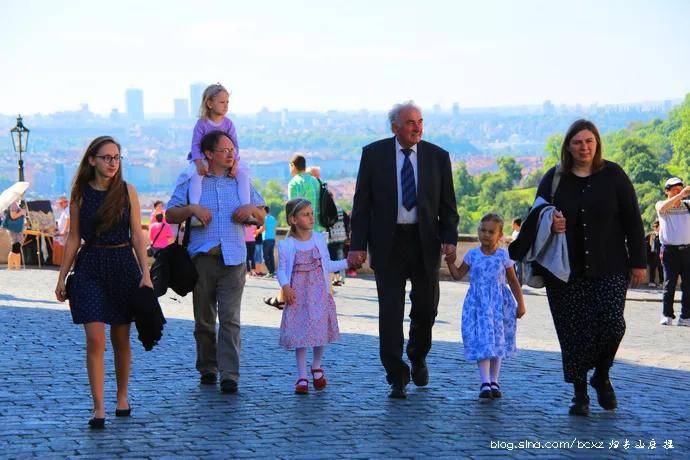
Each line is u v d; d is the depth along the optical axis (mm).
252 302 31297
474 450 10992
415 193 14594
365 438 11531
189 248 15102
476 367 17047
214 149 15047
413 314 14820
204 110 15578
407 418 12727
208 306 15039
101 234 12406
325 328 14727
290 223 14875
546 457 10734
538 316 29297
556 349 20047
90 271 12391
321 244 14875
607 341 13344
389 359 14227
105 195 12422
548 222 13289
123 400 12773
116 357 12758
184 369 16391
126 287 12461
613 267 13406
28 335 20109
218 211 15062
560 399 14305
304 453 10742
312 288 14742
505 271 14617
